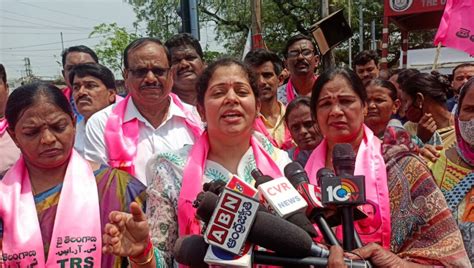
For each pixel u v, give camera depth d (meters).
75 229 2.37
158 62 3.69
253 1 12.48
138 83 3.68
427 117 4.12
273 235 1.69
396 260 1.91
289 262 1.73
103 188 2.53
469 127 2.78
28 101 2.38
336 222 1.99
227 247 1.68
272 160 2.50
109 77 4.92
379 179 2.29
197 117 3.93
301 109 4.00
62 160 2.47
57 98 2.44
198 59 4.90
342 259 1.64
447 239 2.09
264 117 5.00
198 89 2.45
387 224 2.21
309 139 3.97
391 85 4.23
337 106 2.49
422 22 11.62
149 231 2.08
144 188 2.59
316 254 1.72
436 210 2.14
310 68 5.72
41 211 2.42
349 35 6.87
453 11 5.14
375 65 6.53
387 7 10.41
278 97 6.05
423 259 2.06
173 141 3.78
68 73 5.48
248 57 5.04
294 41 5.79
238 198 1.71
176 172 2.40
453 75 6.10
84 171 2.54
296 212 1.82
